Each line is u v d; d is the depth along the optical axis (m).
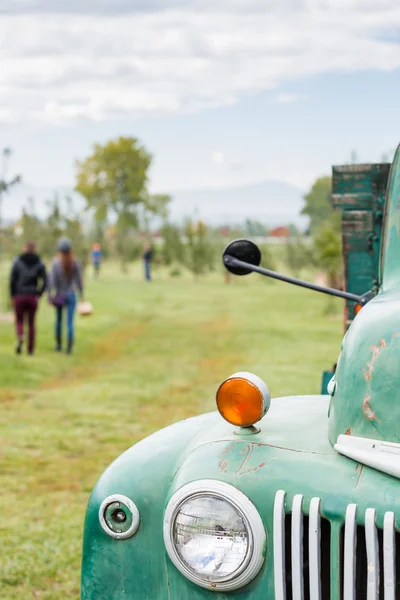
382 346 2.64
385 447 2.53
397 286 2.95
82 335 15.37
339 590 2.40
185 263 36.28
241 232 48.72
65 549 4.93
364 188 4.43
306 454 2.63
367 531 2.37
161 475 2.82
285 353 12.60
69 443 7.39
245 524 2.51
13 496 5.93
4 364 11.75
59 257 13.20
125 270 38.53
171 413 8.71
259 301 23.41
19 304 12.72
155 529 2.77
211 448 2.74
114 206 82.19
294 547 2.44
